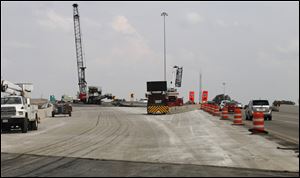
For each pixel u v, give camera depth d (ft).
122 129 98.68
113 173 39.45
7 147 62.64
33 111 99.71
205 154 52.34
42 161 47.70
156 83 179.52
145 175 38.24
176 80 310.65
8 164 45.55
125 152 55.57
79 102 367.25
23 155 53.16
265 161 46.39
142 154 53.36
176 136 78.18
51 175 38.52
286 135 79.41
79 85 401.70
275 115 179.01
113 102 346.13
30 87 108.68
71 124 123.54
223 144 62.69
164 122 123.34
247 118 143.64
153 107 178.91
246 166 43.29
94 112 214.90
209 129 91.86
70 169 41.91
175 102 262.88
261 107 135.23
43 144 66.85
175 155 51.93
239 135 76.59
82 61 400.47
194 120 129.18
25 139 75.92
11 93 98.73
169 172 39.83
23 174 39.14
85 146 63.31
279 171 40.50
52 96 316.40
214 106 165.27
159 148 59.57
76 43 399.44
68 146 63.62
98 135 82.99
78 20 399.85
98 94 358.64
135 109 253.44
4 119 89.92
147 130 94.38
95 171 40.63
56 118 166.20
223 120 127.85
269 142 64.85
